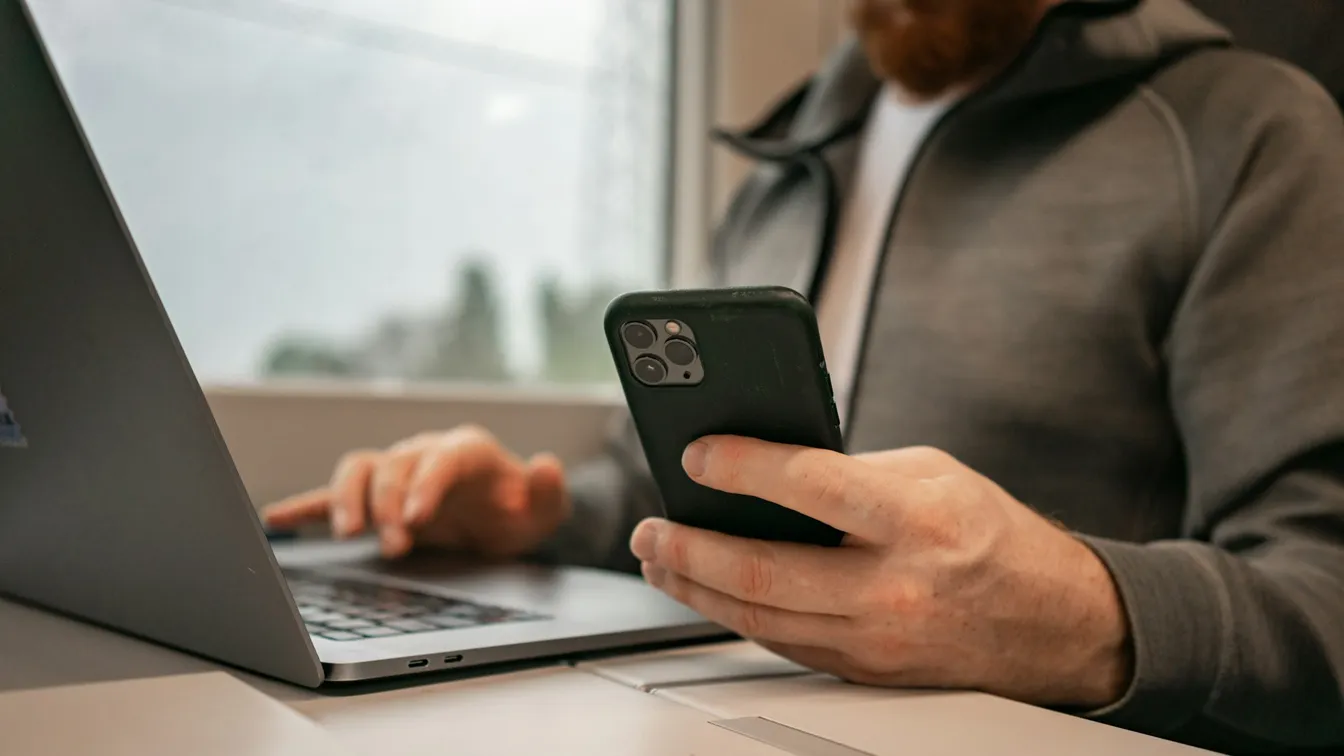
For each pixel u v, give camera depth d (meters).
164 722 0.31
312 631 0.44
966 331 0.76
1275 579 0.50
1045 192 0.76
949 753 0.32
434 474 0.71
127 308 0.33
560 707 0.36
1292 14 0.77
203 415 0.33
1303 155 0.65
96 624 0.47
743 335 0.36
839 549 0.42
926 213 0.83
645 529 0.45
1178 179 0.70
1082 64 0.76
